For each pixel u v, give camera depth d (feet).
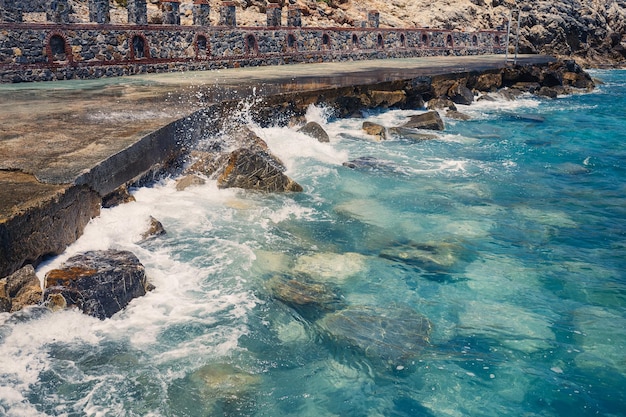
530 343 17.71
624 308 20.11
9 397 13.37
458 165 39.58
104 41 60.49
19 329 15.30
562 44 160.66
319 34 94.32
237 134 36.63
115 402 13.75
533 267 23.30
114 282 17.33
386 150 42.68
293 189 30.94
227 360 15.81
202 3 71.67
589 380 16.02
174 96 43.21
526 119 62.08
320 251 23.53
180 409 13.80
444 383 15.65
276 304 18.98
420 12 139.33
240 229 24.77
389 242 25.20
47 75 55.42
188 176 29.37
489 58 120.37
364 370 15.98
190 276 20.10
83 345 15.61
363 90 55.57
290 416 14.01
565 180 36.99
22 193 18.48
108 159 23.02
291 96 46.29
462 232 26.94
